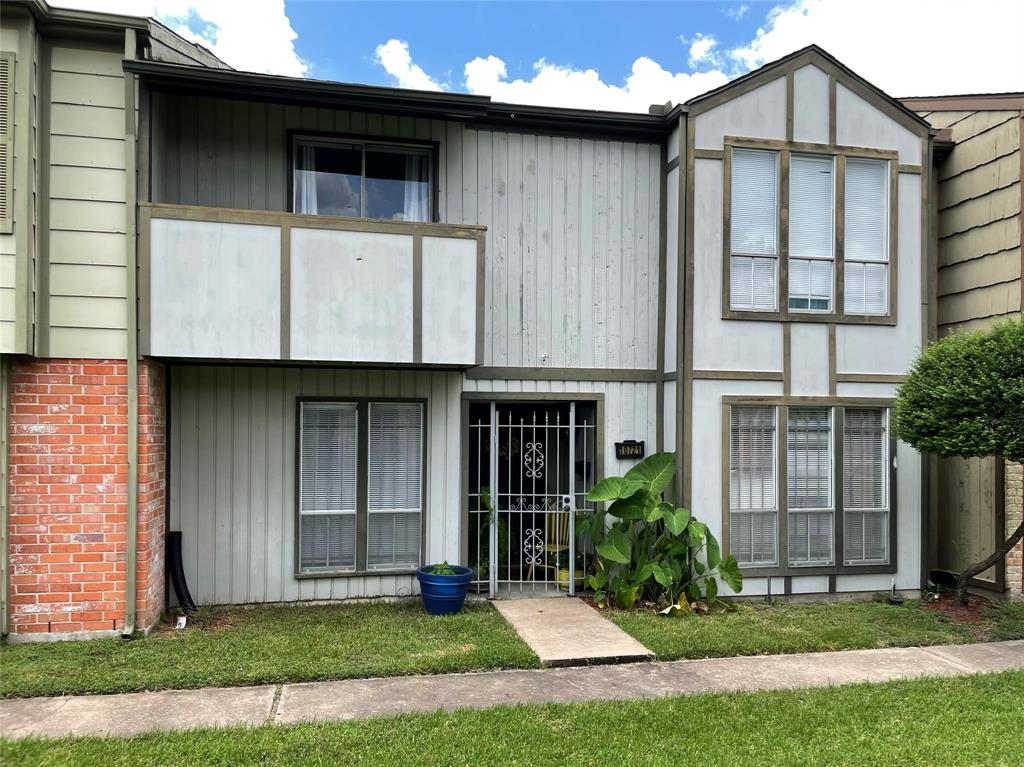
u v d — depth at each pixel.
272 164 7.37
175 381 7.16
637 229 8.24
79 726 4.35
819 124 8.08
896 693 5.10
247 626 6.48
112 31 6.12
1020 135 7.88
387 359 6.75
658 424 8.20
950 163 8.84
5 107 5.84
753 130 7.93
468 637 6.20
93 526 6.11
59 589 6.04
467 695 4.97
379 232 6.75
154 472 6.50
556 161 8.06
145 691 4.96
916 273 8.37
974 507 8.35
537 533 8.17
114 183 6.20
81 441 6.11
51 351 6.05
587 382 8.07
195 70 6.32
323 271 6.62
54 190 6.07
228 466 7.25
